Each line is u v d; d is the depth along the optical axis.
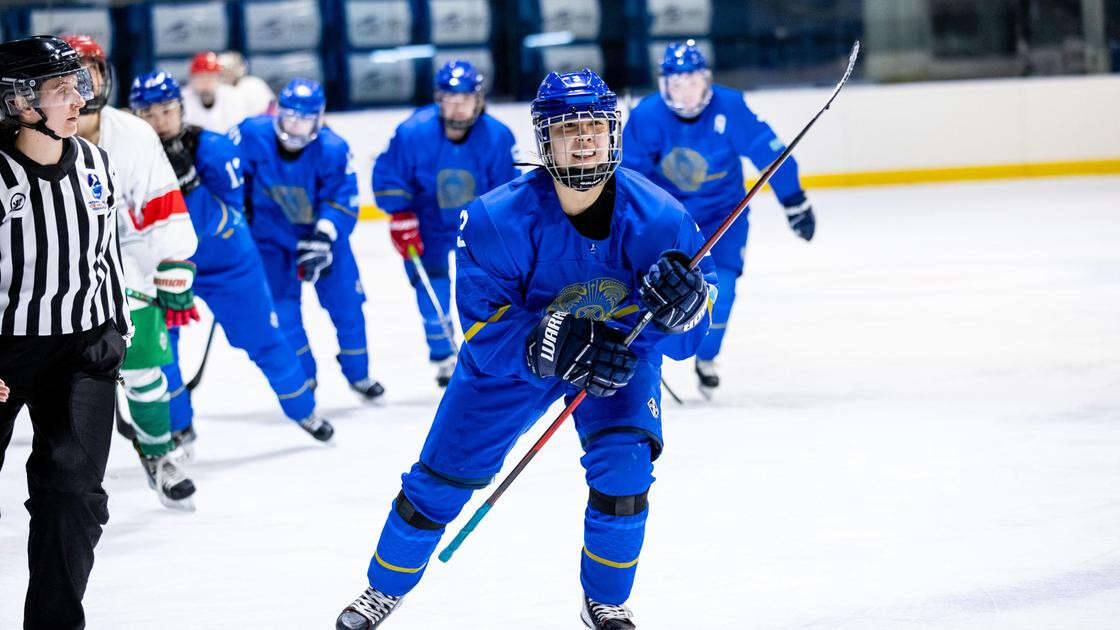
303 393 8.32
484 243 4.36
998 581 5.45
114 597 5.73
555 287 4.48
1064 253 15.20
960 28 23.19
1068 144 22.89
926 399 8.99
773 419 8.63
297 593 5.71
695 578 5.66
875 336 11.33
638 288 4.49
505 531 6.44
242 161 9.31
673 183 9.44
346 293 9.55
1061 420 8.24
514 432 4.65
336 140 9.38
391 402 9.83
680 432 8.38
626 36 23.17
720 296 9.17
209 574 6.00
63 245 4.39
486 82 23.20
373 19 22.70
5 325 4.39
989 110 22.86
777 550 5.98
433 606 5.45
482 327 4.42
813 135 22.84
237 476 7.82
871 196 21.81
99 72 5.80
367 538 6.50
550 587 5.63
